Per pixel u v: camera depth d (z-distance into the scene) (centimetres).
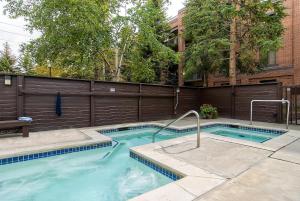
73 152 491
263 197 234
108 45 1102
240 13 968
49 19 905
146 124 852
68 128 731
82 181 388
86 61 1080
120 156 518
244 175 297
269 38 962
